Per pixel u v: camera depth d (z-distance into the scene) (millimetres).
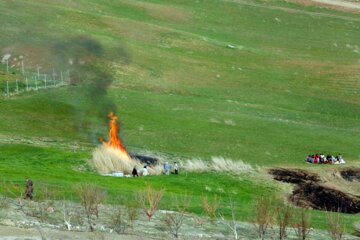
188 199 158875
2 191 142500
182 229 132875
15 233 115062
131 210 134875
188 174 189125
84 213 133500
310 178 199000
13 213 127812
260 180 191375
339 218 154000
